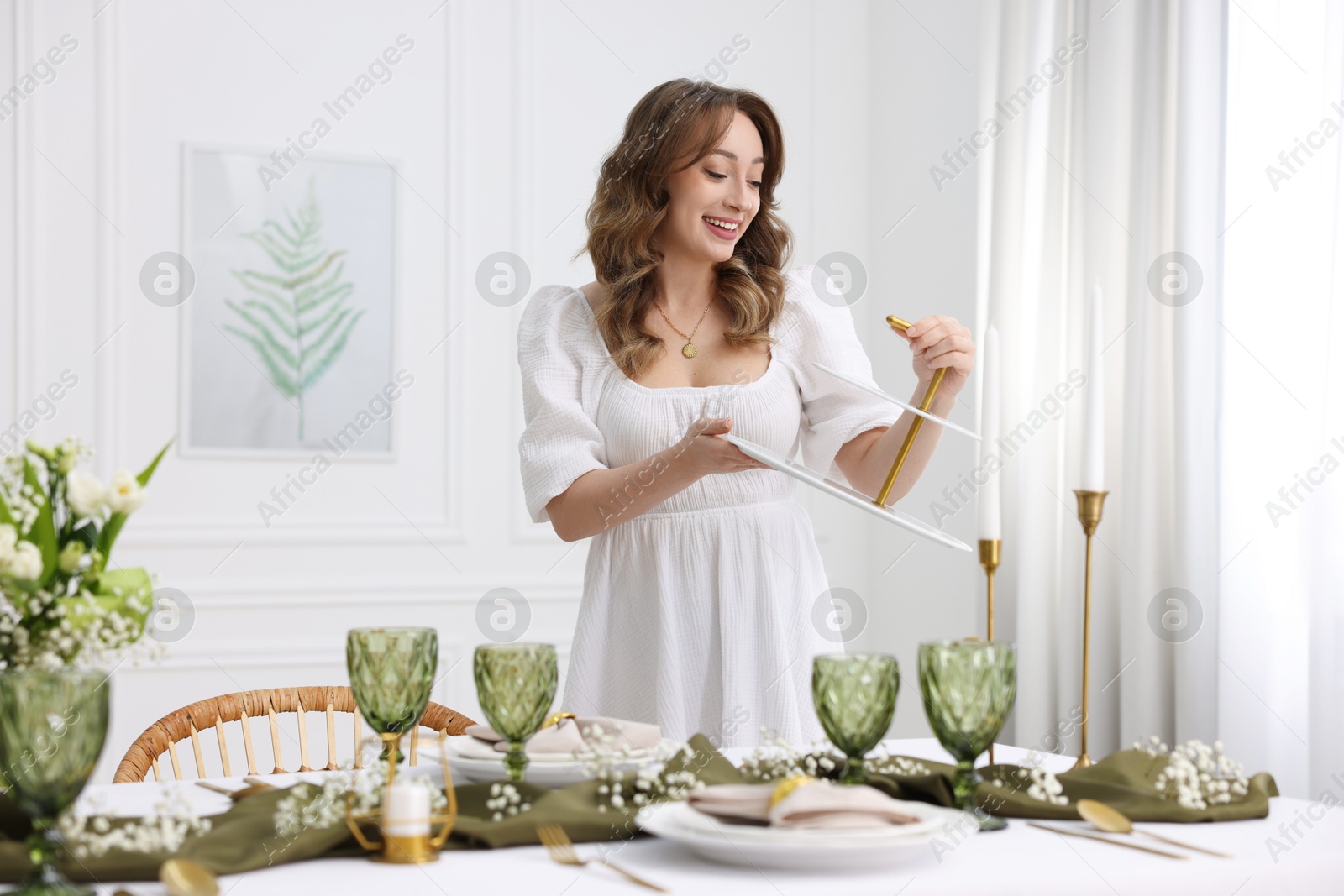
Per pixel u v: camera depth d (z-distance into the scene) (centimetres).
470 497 383
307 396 370
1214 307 266
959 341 159
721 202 179
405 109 380
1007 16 334
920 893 86
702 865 93
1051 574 317
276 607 364
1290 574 250
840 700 110
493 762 119
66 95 353
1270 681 254
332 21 374
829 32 423
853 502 136
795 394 189
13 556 103
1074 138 310
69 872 86
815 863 89
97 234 355
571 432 182
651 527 180
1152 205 282
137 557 354
